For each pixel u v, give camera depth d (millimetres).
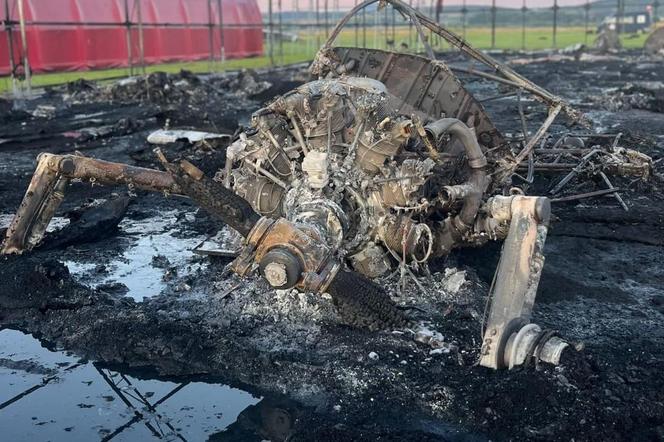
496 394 4105
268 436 3984
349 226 5277
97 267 6508
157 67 30609
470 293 5555
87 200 8859
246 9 36688
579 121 6500
